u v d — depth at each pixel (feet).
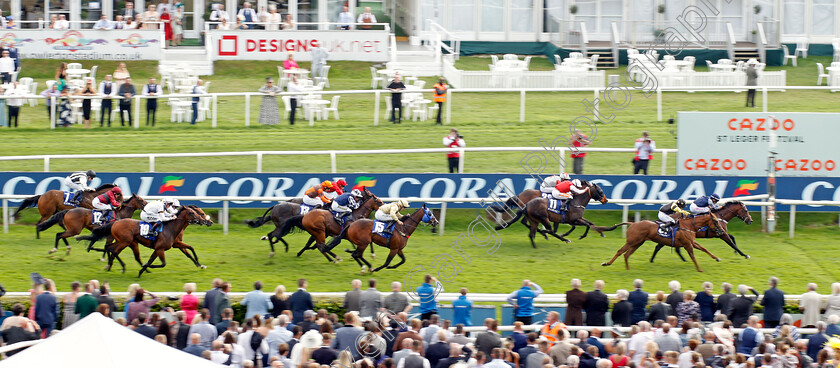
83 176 117.08
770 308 95.04
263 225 128.26
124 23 191.11
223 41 190.70
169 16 193.88
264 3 200.13
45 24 195.93
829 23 213.87
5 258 113.50
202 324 80.64
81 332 61.05
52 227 126.00
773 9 209.36
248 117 158.10
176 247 110.01
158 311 94.58
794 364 76.69
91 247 109.50
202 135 153.48
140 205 113.80
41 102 170.40
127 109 157.69
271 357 74.02
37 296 88.22
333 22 203.41
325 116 163.12
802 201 123.85
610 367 72.33
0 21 187.42
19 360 59.26
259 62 191.93
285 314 82.89
